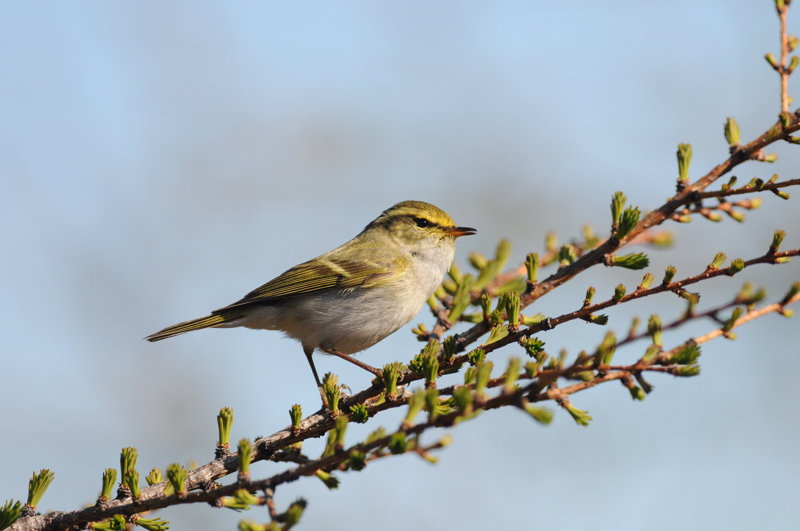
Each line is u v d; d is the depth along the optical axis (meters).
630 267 7.62
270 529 4.41
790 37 7.24
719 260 6.69
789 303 5.39
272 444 6.96
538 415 4.54
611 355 5.30
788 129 6.96
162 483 6.56
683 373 5.12
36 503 6.38
